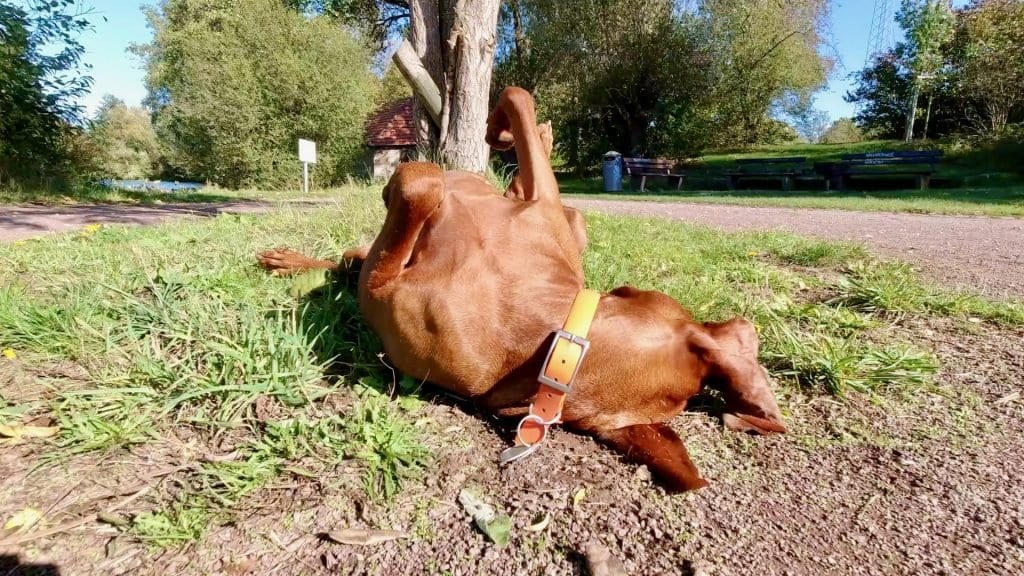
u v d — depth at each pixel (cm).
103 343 244
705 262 463
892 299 356
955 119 2548
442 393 231
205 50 2241
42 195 889
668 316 213
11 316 250
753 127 2931
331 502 168
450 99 628
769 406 211
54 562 142
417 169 214
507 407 212
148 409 202
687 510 171
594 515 168
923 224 846
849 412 230
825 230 768
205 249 393
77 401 202
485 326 206
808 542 160
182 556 147
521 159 263
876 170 1677
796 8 2459
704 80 2352
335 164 2370
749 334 216
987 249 607
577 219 314
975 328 325
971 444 207
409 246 216
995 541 160
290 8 2311
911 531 164
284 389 214
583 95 2408
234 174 2306
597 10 2262
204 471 173
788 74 2603
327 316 268
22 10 977
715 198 1464
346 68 2348
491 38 616
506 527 158
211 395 212
